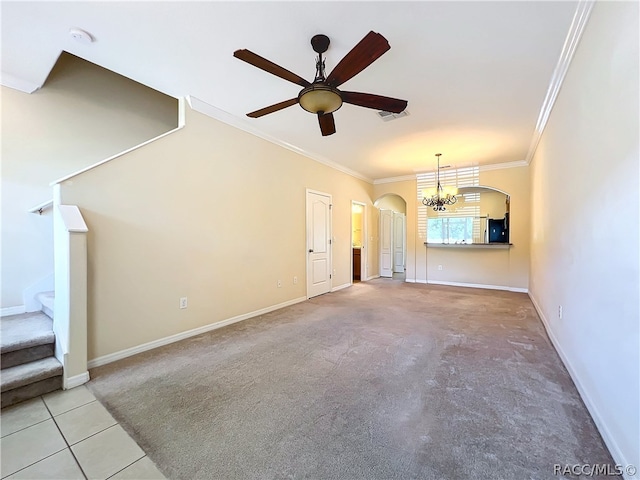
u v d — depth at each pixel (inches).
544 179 139.3
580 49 78.3
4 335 84.4
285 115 133.8
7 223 104.8
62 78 116.7
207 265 128.3
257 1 69.2
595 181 67.2
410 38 81.7
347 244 241.9
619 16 54.7
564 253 97.1
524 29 77.8
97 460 54.1
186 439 59.7
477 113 129.3
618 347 54.1
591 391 67.7
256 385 81.1
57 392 77.5
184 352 104.3
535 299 172.9
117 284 99.1
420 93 112.0
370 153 191.2
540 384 80.8
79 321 81.7
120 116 133.2
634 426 47.5
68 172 117.5
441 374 87.0
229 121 136.5
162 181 112.0
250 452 56.1
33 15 73.1
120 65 96.3
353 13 72.9
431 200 226.8
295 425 63.9
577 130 81.7
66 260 81.0
